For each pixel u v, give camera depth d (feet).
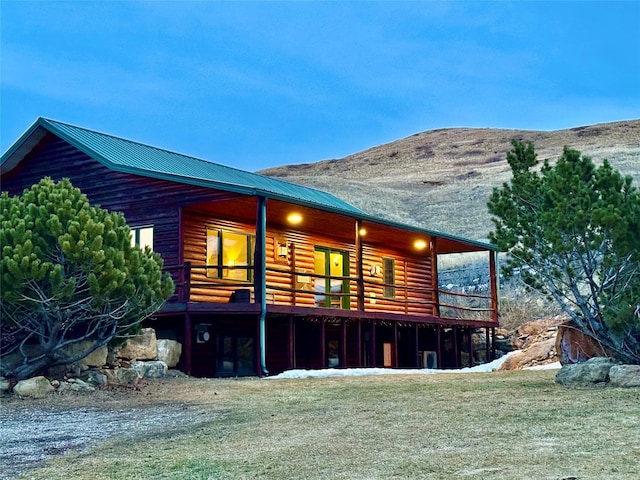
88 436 29.32
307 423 29.48
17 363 43.01
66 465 24.00
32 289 38.42
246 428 29.09
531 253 40.06
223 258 64.18
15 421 33.58
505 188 42.09
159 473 21.97
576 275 39.34
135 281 41.96
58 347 41.24
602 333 38.70
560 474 18.83
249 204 58.70
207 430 29.14
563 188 37.50
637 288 37.47
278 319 62.23
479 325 77.87
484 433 25.31
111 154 63.26
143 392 41.60
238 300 59.26
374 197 184.24
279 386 43.75
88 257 39.11
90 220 39.60
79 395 40.06
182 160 73.51
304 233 73.97
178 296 57.00
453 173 239.71
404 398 35.86
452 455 21.95
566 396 33.45
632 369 35.94
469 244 82.07
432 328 80.84
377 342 77.36
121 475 22.06
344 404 34.63
